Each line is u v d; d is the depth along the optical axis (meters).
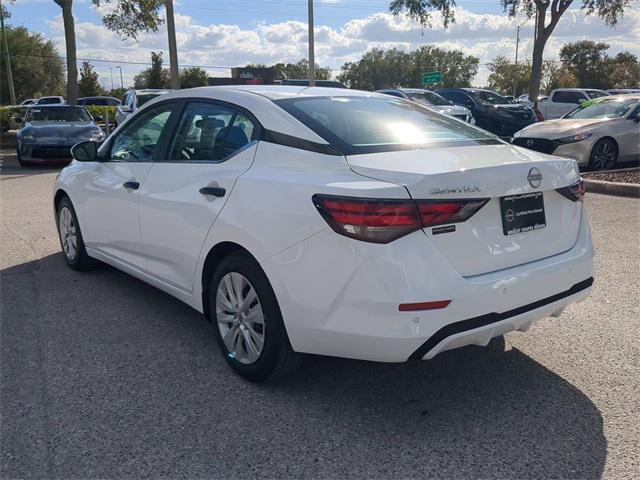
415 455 2.86
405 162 3.08
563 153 11.55
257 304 3.39
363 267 2.82
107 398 3.37
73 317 4.58
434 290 2.80
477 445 2.94
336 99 3.95
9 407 3.27
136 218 4.39
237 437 3.01
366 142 3.35
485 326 2.95
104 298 5.00
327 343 3.04
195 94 4.21
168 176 4.07
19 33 61.56
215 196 3.60
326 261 2.94
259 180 3.35
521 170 3.13
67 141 13.95
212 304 3.75
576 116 13.02
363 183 2.92
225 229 3.45
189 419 3.16
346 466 2.78
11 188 10.86
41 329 4.34
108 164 4.86
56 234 7.16
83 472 2.73
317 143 3.29
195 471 2.74
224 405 3.30
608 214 8.04
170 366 3.77
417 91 19.25
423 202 2.81
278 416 3.20
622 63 78.31
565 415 3.20
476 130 4.04
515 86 68.25
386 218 2.78
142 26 20.94
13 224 7.71
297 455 2.86
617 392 3.43
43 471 2.73
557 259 3.33
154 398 3.38
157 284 4.35
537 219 3.28
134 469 2.75
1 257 6.20
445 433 3.04
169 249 4.05
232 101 3.87
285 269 3.11
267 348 3.33
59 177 5.72
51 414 3.20
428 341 2.82
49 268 5.82
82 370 3.71
